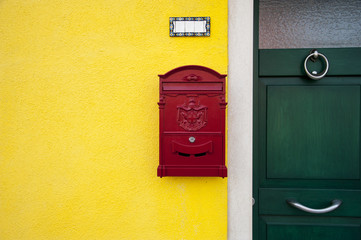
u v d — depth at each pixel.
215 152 1.34
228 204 1.48
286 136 1.55
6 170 1.53
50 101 1.52
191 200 1.49
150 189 1.50
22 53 1.53
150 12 1.50
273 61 1.55
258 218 1.56
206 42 1.49
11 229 1.53
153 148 1.51
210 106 1.35
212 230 1.48
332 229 1.52
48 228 1.52
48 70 1.52
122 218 1.51
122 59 1.51
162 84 1.35
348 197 1.51
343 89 1.53
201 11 1.49
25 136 1.53
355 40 1.58
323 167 1.54
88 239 1.51
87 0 1.51
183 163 1.35
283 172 1.55
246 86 1.48
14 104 1.53
